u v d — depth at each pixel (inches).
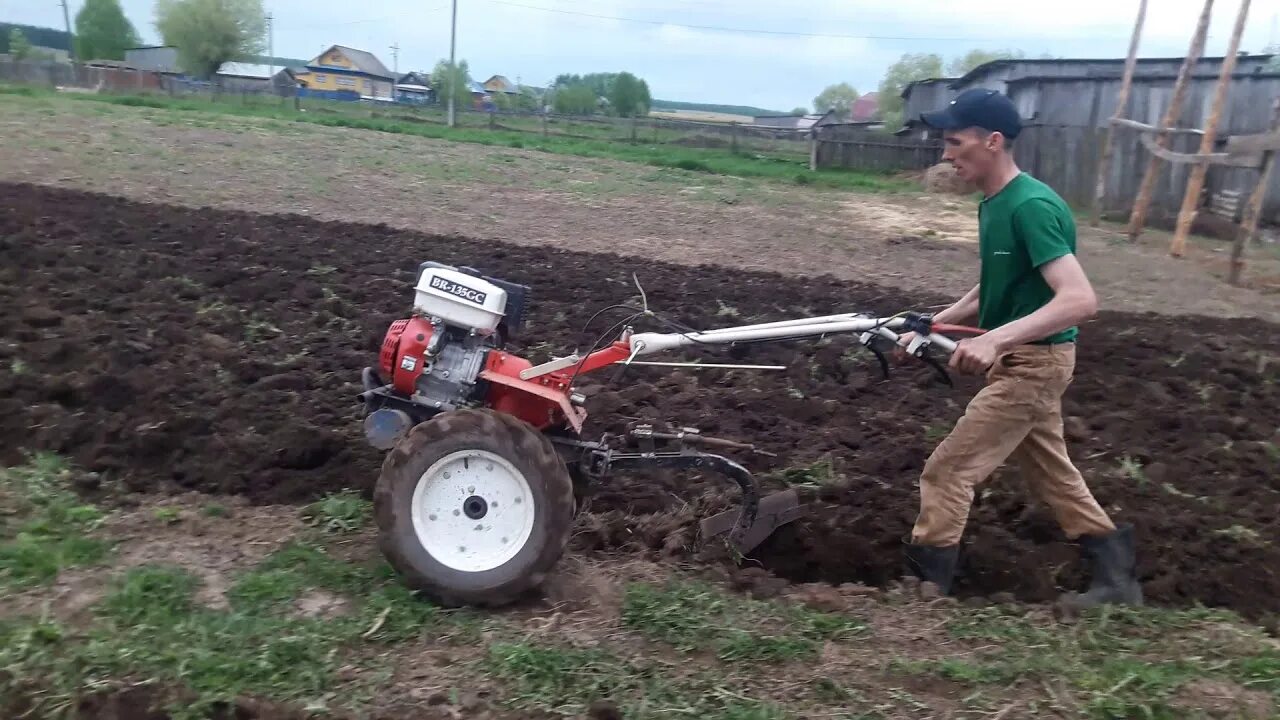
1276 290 586.6
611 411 282.4
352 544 193.9
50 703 144.5
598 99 3095.5
